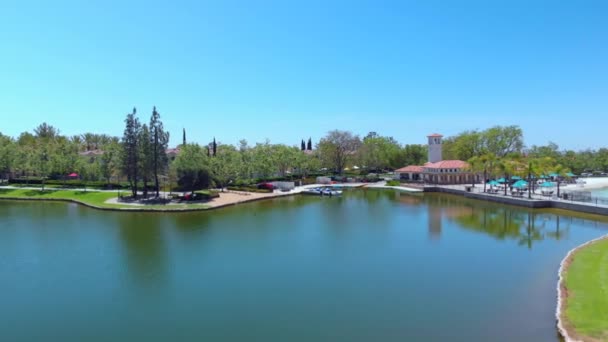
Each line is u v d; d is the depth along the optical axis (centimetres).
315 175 14825
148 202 8331
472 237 5162
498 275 3566
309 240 5097
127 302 3088
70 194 9744
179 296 3198
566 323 2441
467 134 14425
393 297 3095
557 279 3416
